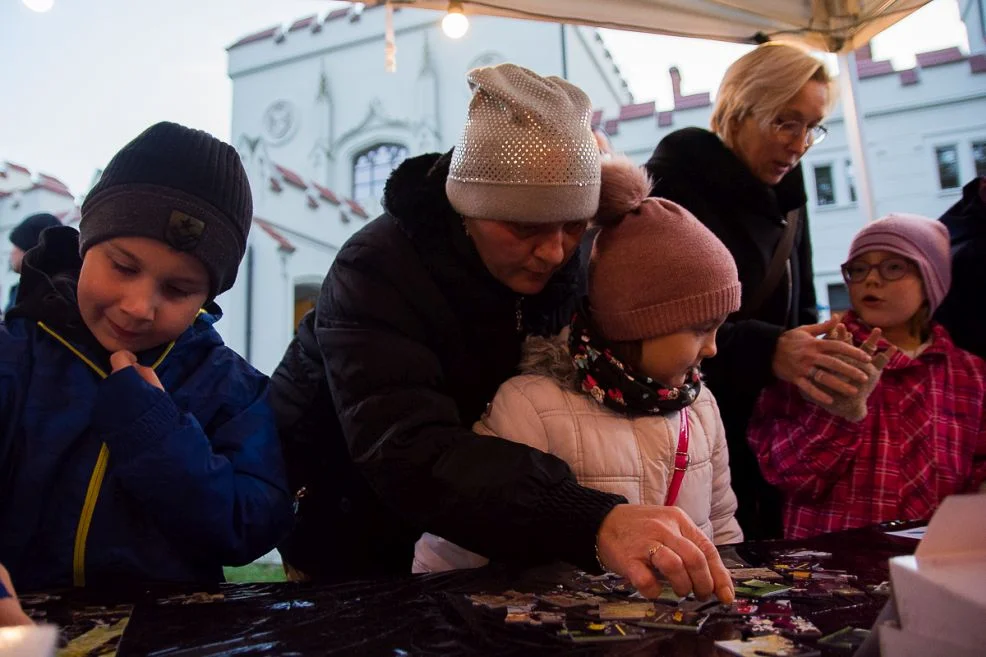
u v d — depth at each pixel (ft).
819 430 5.74
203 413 4.01
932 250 6.05
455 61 44.06
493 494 3.20
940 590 1.72
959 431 5.75
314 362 4.50
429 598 2.96
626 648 2.35
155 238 3.47
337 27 46.42
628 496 4.06
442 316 3.89
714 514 4.71
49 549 3.56
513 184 3.41
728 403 5.96
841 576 3.26
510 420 4.08
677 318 3.93
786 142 6.06
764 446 6.08
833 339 5.30
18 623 2.12
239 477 3.89
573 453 4.04
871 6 8.63
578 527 3.07
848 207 33.01
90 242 3.55
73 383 3.76
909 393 5.89
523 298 4.18
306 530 4.81
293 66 47.03
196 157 3.67
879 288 6.06
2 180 31.55
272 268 36.47
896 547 3.89
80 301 3.61
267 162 37.22
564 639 2.45
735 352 5.65
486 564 3.83
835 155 33.24
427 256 3.88
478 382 4.20
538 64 42.32
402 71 44.80
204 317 4.28
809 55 6.04
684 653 2.30
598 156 3.66
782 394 6.02
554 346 4.27
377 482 3.55
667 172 6.28
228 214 3.76
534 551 3.18
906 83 32.19
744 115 6.17
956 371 5.98
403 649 2.37
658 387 4.10
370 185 45.01
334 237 36.91
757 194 6.16
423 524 3.42
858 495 5.71
